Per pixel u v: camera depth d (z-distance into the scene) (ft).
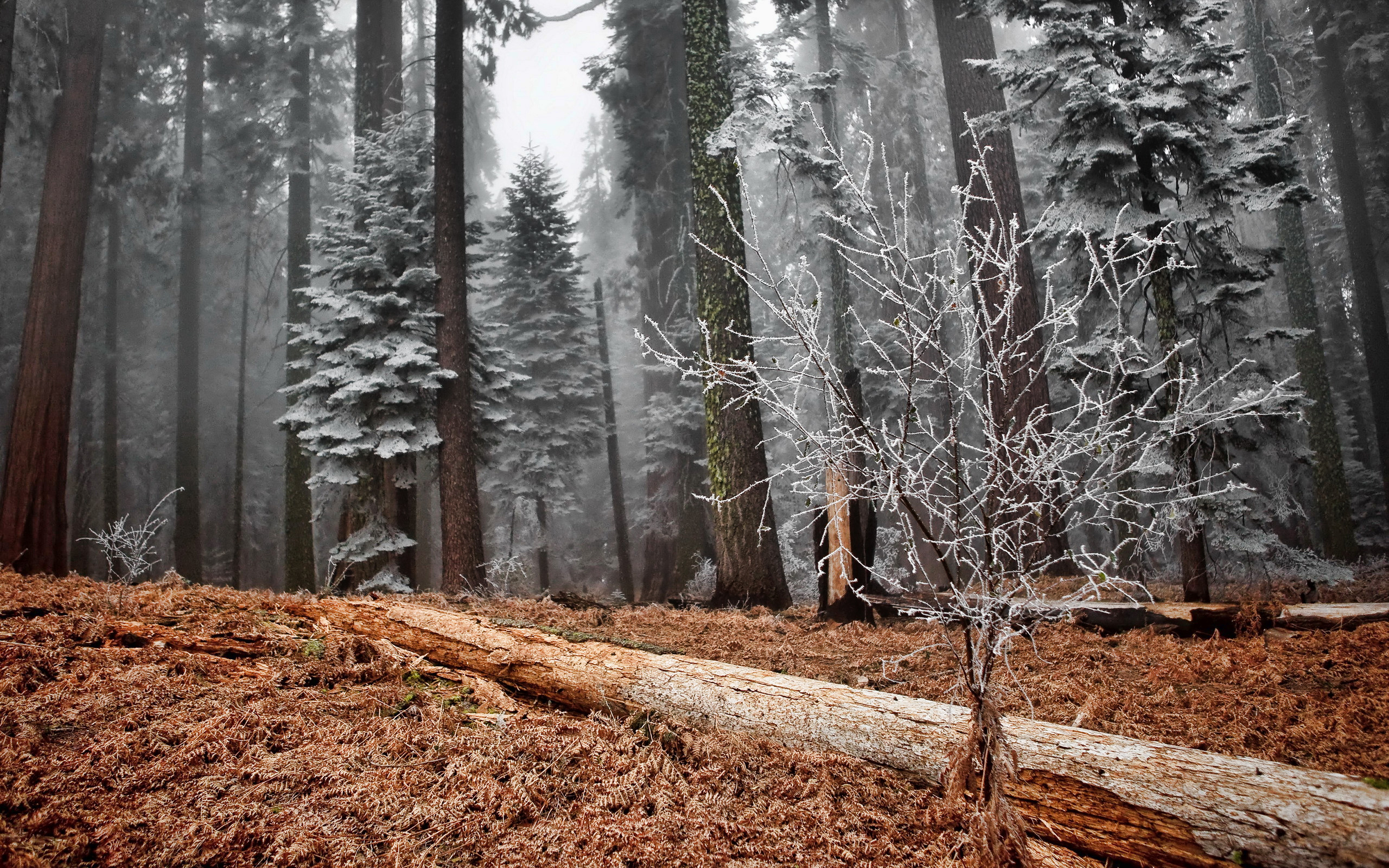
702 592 59.26
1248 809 6.97
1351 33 68.74
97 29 48.24
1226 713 13.10
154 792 8.35
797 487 9.48
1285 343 58.85
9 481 40.81
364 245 44.60
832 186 40.16
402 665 14.15
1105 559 8.50
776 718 10.78
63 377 43.01
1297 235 59.72
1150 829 7.47
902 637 21.85
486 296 73.77
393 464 42.68
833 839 8.10
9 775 8.16
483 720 11.59
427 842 7.81
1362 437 79.61
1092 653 18.26
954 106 41.39
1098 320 34.01
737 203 36.86
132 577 21.38
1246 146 25.77
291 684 12.73
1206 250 27.30
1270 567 29.40
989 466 8.38
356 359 42.04
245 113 77.82
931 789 9.38
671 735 10.62
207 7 81.56
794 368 9.27
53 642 13.07
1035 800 8.32
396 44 67.10
